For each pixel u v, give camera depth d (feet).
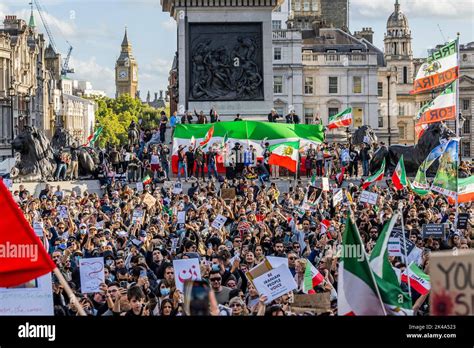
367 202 171.53
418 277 98.99
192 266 95.55
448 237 133.49
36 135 276.00
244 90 315.58
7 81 607.78
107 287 94.68
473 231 132.77
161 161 286.25
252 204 177.37
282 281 88.38
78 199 201.98
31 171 274.57
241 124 278.26
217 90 315.58
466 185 161.79
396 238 114.01
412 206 172.96
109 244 129.59
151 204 178.81
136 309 84.12
